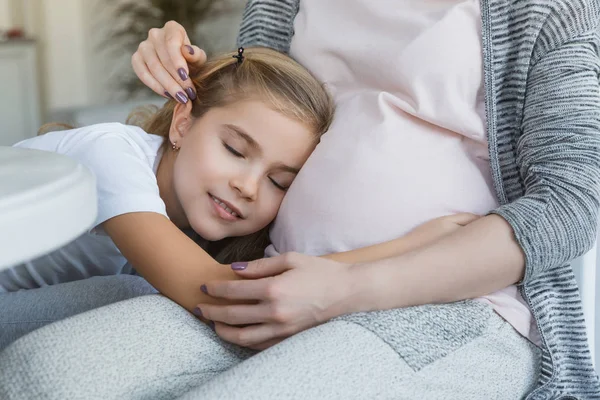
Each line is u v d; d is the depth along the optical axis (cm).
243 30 138
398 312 84
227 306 84
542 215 91
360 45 112
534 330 97
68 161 63
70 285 105
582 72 99
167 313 84
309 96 111
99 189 99
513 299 96
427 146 101
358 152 101
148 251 94
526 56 101
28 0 419
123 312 80
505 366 89
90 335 75
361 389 72
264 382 68
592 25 101
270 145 107
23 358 71
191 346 81
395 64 105
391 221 98
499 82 103
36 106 391
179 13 380
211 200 109
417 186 99
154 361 76
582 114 97
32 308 101
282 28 131
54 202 54
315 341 75
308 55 120
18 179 56
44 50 429
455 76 102
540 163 97
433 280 87
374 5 113
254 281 83
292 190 107
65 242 55
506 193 104
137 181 99
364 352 75
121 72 425
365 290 84
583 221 92
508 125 103
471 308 91
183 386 77
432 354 80
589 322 106
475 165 104
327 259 86
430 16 106
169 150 117
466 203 100
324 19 120
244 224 110
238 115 109
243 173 108
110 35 429
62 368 70
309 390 69
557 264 93
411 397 76
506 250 90
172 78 116
